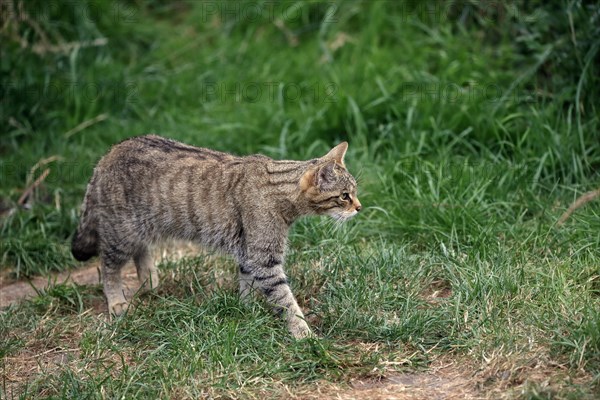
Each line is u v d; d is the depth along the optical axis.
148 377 9.16
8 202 13.84
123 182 11.02
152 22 17.73
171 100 16.03
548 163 12.98
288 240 11.62
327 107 14.69
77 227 12.37
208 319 9.98
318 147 14.16
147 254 11.54
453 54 15.38
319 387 8.95
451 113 14.16
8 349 10.13
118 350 9.77
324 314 10.29
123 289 11.63
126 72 16.36
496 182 12.71
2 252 12.68
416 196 12.50
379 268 10.93
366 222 12.27
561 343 8.91
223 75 16.33
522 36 14.74
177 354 9.51
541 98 14.23
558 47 14.07
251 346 9.58
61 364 9.72
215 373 9.09
